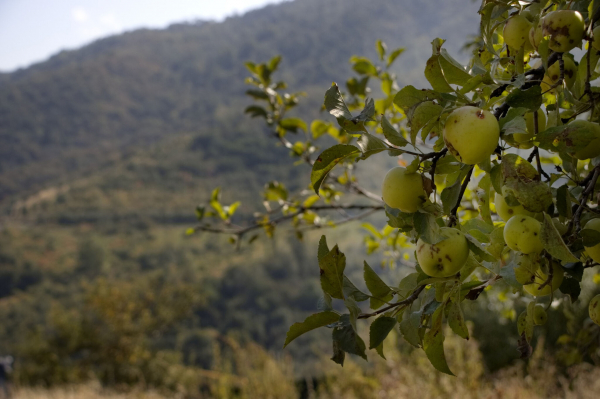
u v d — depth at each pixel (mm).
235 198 83500
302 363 31844
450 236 834
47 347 15320
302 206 3258
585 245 872
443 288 885
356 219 3250
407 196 842
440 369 882
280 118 3559
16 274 64312
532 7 972
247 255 65562
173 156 104312
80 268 65625
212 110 142125
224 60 163250
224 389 7801
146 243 76375
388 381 5965
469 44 3174
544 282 869
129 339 15914
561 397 5309
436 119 811
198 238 76250
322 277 814
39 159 128375
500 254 940
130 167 103375
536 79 953
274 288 54094
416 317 885
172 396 10281
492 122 757
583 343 2375
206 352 34562
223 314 50406
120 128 140500
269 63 3621
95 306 16375
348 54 126875
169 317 17578
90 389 11039
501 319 6789
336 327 787
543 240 778
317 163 802
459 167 893
